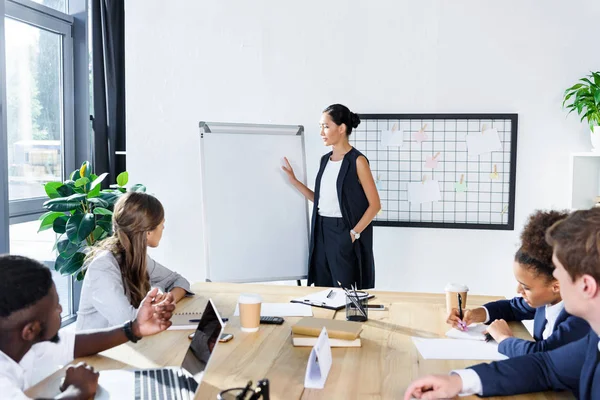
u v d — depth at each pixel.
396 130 3.67
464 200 3.65
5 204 3.33
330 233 3.29
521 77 3.54
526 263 1.62
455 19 3.57
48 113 3.95
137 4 3.87
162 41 3.86
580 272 1.07
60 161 4.10
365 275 3.32
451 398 1.34
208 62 3.82
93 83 4.17
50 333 1.27
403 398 1.34
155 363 1.53
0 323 1.20
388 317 2.01
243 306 1.81
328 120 3.25
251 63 3.78
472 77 3.58
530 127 3.56
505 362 1.41
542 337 1.76
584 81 3.48
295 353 1.63
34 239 3.87
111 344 1.59
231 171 3.45
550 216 1.61
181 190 3.90
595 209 1.11
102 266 1.97
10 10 3.46
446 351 1.66
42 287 1.22
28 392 1.32
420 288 3.73
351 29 3.67
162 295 1.70
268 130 3.54
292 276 3.52
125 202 2.05
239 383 1.40
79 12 4.15
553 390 1.40
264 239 3.47
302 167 3.58
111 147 4.28
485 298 2.29
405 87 3.65
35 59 3.80
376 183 3.72
